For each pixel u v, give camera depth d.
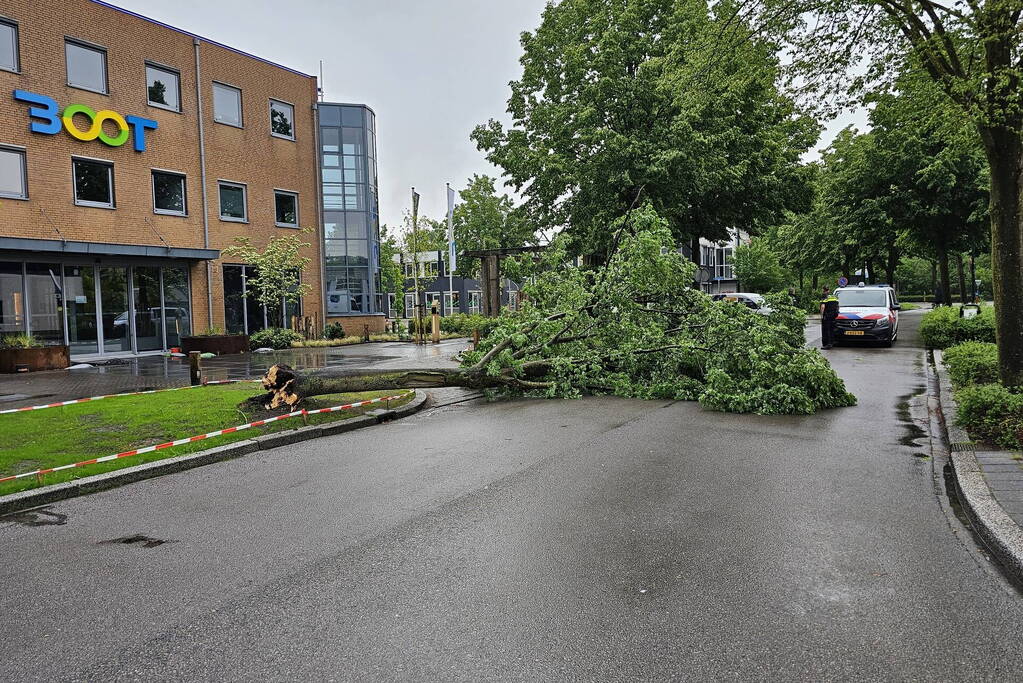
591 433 8.36
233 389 12.52
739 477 6.26
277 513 5.55
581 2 23.84
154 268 22.06
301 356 20.42
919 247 35.25
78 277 20.06
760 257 58.78
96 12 20.48
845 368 15.03
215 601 3.92
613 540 4.70
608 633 3.42
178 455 7.37
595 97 22.27
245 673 3.14
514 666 3.14
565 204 24.53
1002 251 8.38
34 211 18.98
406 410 10.35
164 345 22.27
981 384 10.11
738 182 23.78
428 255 42.78
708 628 3.46
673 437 8.04
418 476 6.55
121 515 5.66
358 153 29.91
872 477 6.26
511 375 11.54
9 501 5.86
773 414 9.52
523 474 6.48
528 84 25.58
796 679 3.01
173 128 22.66
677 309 12.30
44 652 3.40
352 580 4.14
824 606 3.69
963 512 5.27
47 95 19.25
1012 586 3.95
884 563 4.27
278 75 26.45
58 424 9.10
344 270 29.86
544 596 3.85
